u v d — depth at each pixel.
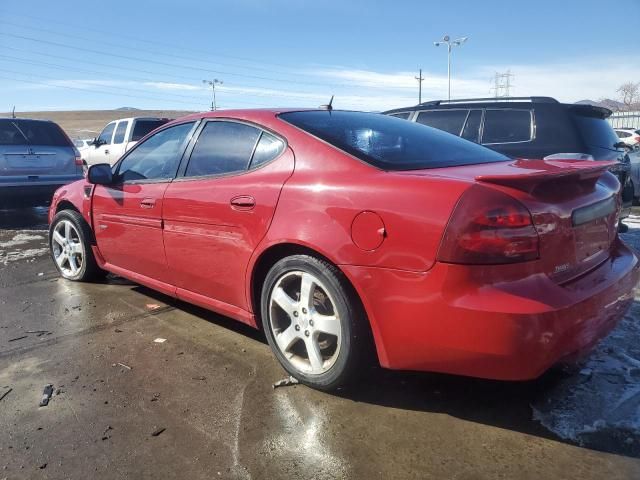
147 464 2.38
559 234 2.47
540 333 2.26
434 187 2.46
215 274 3.43
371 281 2.56
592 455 2.37
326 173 2.88
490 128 6.58
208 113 3.82
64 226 5.07
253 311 3.27
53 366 3.33
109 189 4.41
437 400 2.84
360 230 2.59
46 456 2.44
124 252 4.30
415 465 2.33
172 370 3.25
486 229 2.29
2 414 2.79
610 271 2.79
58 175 8.94
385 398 2.88
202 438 2.55
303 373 2.96
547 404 2.78
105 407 2.84
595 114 6.47
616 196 3.08
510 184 2.38
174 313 4.21
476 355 2.34
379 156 2.94
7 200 8.46
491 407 2.76
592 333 2.56
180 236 3.64
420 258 2.40
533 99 6.54
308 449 2.46
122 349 3.56
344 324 2.71
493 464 2.33
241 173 3.32
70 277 5.10
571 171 2.51
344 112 3.73
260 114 3.45
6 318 4.16
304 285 2.88
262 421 2.69
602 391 2.89
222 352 3.48
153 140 4.20
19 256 6.30
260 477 2.28
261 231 3.04
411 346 2.50
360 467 2.33
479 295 2.30
